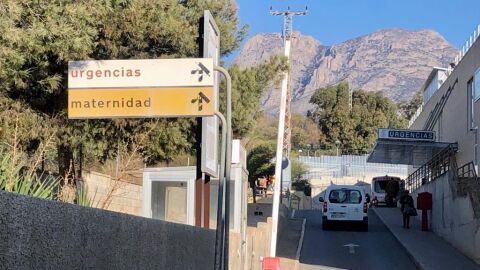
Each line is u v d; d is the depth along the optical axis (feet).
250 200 141.49
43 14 24.54
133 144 38.24
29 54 25.46
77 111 23.49
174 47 39.65
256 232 46.93
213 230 27.48
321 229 96.73
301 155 287.69
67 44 25.26
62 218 11.02
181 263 20.95
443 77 155.22
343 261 67.82
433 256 68.90
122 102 23.57
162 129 40.63
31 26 24.53
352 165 276.00
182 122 42.06
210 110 23.27
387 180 160.56
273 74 49.03
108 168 43.47
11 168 17.99
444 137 137.08
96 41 33.96
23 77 28.19
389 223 105.81
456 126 122.72
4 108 30.01
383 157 143.23
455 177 79.15
